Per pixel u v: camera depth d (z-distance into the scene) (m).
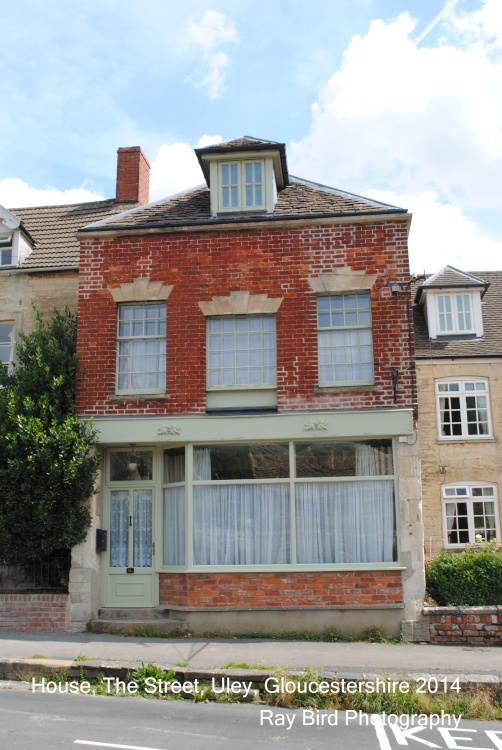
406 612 12.04
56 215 18.58
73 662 9.30
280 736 7.07
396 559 12.40
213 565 12.62
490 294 25.62
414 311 24.86
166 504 13.41
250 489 12.94
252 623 12.27
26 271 15.65
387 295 13.11
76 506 12.58
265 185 14.09
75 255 16.23
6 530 12.41
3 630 12.38
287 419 12.80
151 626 12.31
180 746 6.62
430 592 12.54
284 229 13.52
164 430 12.95
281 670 8.88
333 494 12.77
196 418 12.95
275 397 13.09
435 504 21.66
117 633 12.24
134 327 13.71
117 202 19.14
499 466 21.73
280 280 13.34
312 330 13.12
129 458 13.65
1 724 7.18
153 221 14.12
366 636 11.99
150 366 13.51
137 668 9.05
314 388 12.87
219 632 12.22
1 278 15.77
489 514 21.61
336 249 13.35
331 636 11.98
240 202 14.07
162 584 13.08
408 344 12.88
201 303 13.39
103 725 7.25
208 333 13.48
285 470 12.92
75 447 12.38
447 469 21.86
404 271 13.15
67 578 12.88
